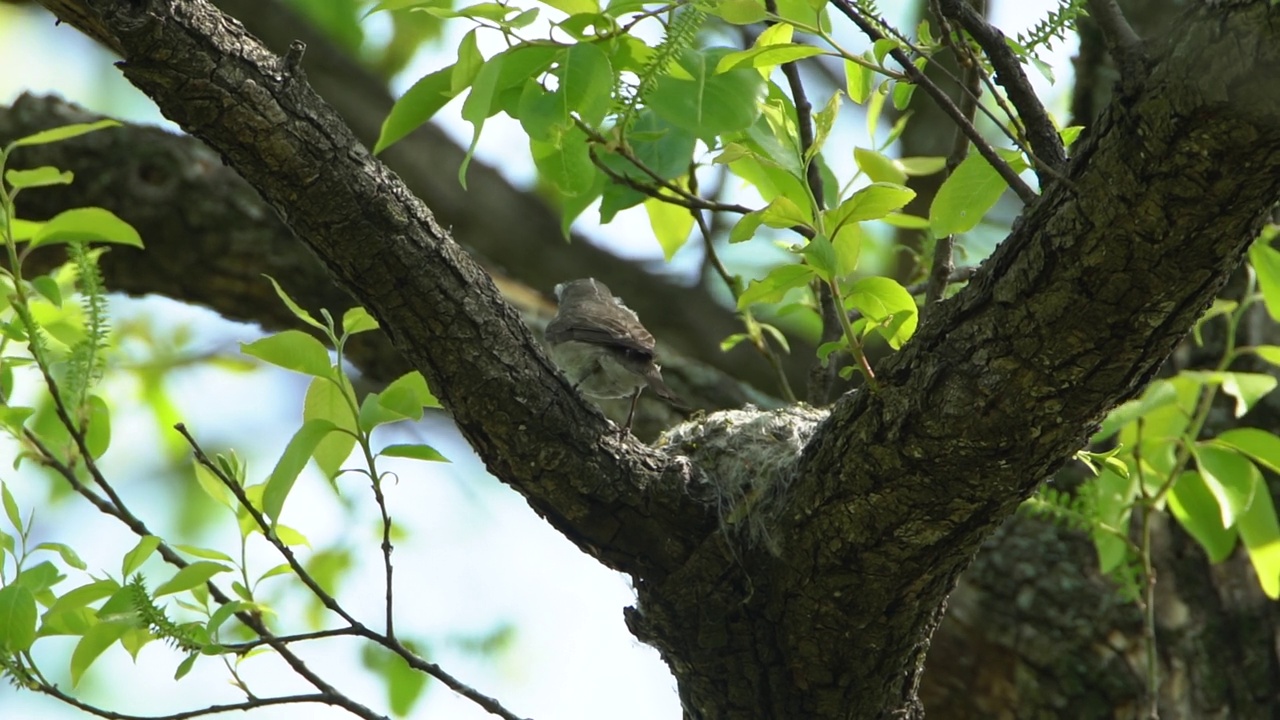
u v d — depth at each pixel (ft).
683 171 26.66
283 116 20.59
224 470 22.77
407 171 49.90
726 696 25.02
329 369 22.72
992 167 21.53
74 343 26.66
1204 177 16.25
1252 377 28.68
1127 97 16.62
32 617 21.76
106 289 39.99
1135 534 34.76
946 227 22.48
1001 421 19.56
